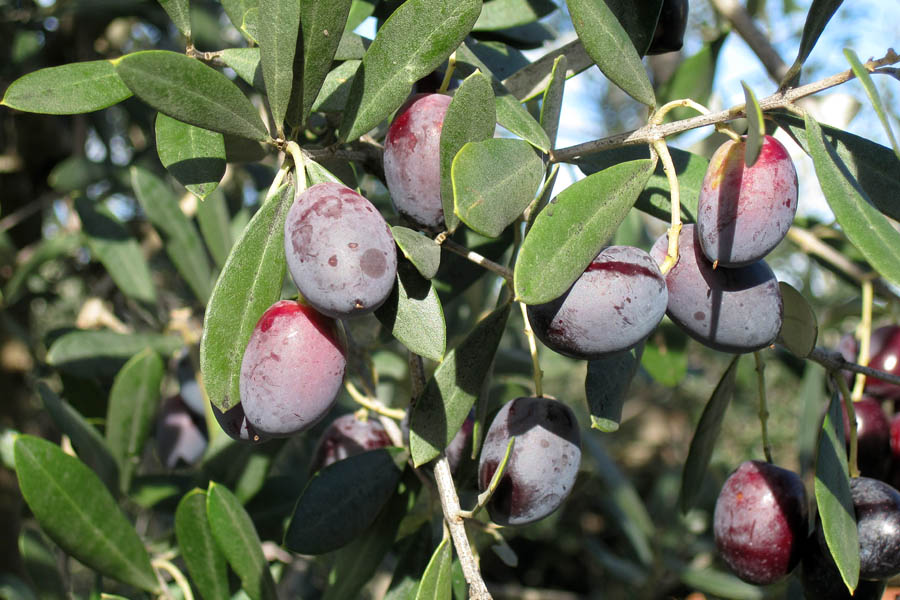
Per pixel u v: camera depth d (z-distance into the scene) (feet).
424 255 0.73
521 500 0.84
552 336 0.74
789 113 0.80
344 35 0.87
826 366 0.90
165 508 1.18
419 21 0.77
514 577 3.17
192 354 1.30
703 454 1.01
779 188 0.74
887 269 0.70
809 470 1.54
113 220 1.35
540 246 0.70
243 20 0.83
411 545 0.99
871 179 0.81
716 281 0.78
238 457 1.16
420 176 0.76
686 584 2.07
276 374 0.71
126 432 1.15
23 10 1.66
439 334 0.73
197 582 0.99
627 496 2.08
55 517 0.95
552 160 0.79
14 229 1.81
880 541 0.88
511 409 0.86
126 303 1.70
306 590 1.65
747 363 2.15
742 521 0.92
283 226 0.75
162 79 0.70
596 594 3.09
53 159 1.81
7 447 1.27
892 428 1.02
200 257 1.32
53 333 1.30
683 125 0.77
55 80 0.80
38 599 1.20
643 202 0.88
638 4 0.84
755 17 1.85
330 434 1.07
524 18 0.99
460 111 0.72
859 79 0.66
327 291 0.68
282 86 0.74
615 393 0.85
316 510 0.93
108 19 1.71
